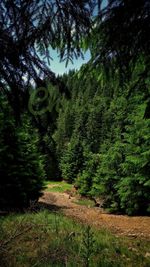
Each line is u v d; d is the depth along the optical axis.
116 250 9.81
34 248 7.90
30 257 7.07
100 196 24.86
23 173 21.17
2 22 3.58
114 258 8.85
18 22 3.69
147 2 4.04
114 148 23.98
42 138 3.91
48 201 31.33
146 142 17.34
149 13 4.11
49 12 3.99
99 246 9.66
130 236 13.55
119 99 14.52
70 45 4.41
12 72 3.70
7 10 3.61
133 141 18.50
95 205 30.31
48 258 5.51
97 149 78.25
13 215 13.73
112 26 4.27
